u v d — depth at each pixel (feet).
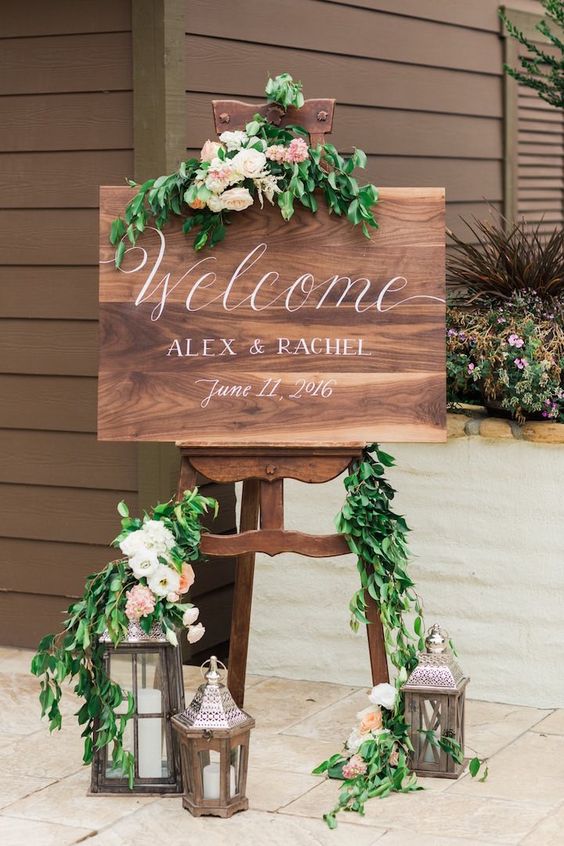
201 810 12.34
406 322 13.39
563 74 20.56
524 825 12.07
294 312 13.50
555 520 15.53
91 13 16.89
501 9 21.80
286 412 13.51
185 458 13.71
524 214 25.48
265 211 13.50
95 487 17.43
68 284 17.35
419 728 13.26
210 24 17.13
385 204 13.38
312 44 19.19
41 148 17.34
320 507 16.72
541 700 15.74
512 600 15.79
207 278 13.56
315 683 16.75
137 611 12.50
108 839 11.85
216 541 13.51
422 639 13.62
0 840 11.82
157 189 13.33
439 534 16.10
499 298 16.79
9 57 17.43
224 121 13.76
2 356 17.83
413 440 13.39
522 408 15.76
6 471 17.97
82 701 15.97
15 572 18.07
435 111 22.40
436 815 12.34
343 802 12.50
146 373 13.65
